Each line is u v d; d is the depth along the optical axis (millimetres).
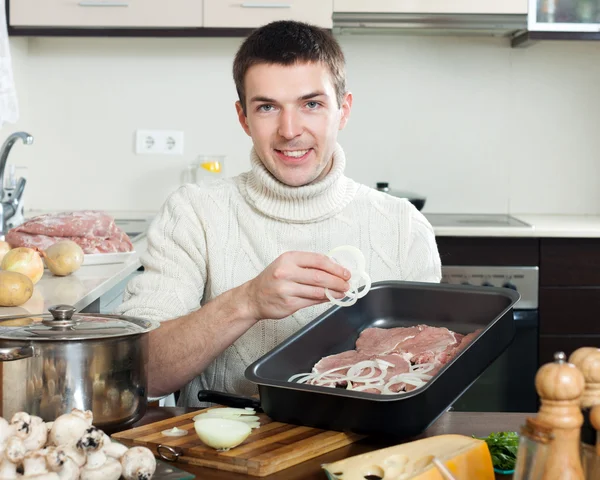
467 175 3576
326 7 3178
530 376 3008
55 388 980
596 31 3188
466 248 2990
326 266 1208
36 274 1937
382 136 3564
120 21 3191
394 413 977
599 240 2980
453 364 1032
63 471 797
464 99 3547
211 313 1284
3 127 3215
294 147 1475
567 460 676
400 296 1435
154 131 3576
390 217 1644
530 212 3586
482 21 3189
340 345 1349
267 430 1065
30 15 3180
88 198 3602
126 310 1508
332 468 900
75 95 3559
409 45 3525
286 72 1412
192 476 893
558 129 3553
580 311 2998
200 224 1625
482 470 897
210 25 3195
